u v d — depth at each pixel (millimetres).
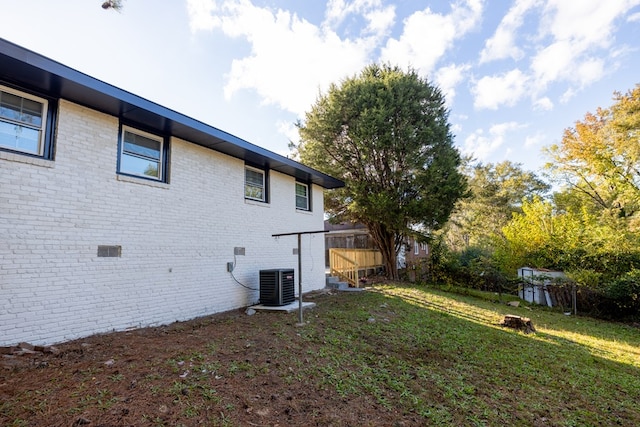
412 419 3066
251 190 8672
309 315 6844
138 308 5559
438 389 3838
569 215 15266
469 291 13602
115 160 5445
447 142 14086
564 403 3896
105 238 5180
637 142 13430
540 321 9234
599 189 17812
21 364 3506
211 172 7320
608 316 10414
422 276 15922
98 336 4840
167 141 6430
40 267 4387
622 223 14102
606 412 3756
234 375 3500
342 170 14305
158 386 3078
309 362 4145
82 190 4941
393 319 7180
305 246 10633
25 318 4195
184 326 5684
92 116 5188
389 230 14625
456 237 29141
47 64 4137
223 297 7320
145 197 5863
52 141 4691
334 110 13703
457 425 3041
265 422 2709
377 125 13008
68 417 2473
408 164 13242
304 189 11047
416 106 13523
